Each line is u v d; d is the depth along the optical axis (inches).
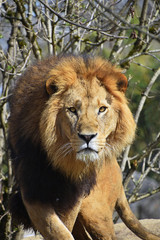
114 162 415.2
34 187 347.9
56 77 346.3
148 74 789.2
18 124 359.6
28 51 521.3
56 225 344.5
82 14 549.3
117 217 597.9
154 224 524.7
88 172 360.2
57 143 344.8
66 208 365.1
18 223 412.5
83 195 380.8
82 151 329.4
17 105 366.9
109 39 537.6
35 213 349.4
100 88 347.6
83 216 402.9
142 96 580.7
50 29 576.7
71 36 594.6
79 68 351.9
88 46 604.4
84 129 325.7
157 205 1054.4
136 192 613.0
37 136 349.1
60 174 353.7
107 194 410.3
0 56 552.1
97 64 358.6
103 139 341.1
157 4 586.9
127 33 663.1
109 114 346.6
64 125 340.5
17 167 367.6
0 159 557.9
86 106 336.8
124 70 562.9
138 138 828.0
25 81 373.4
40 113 346.3
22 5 550.6
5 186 529.0
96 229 405.7
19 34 602.2
